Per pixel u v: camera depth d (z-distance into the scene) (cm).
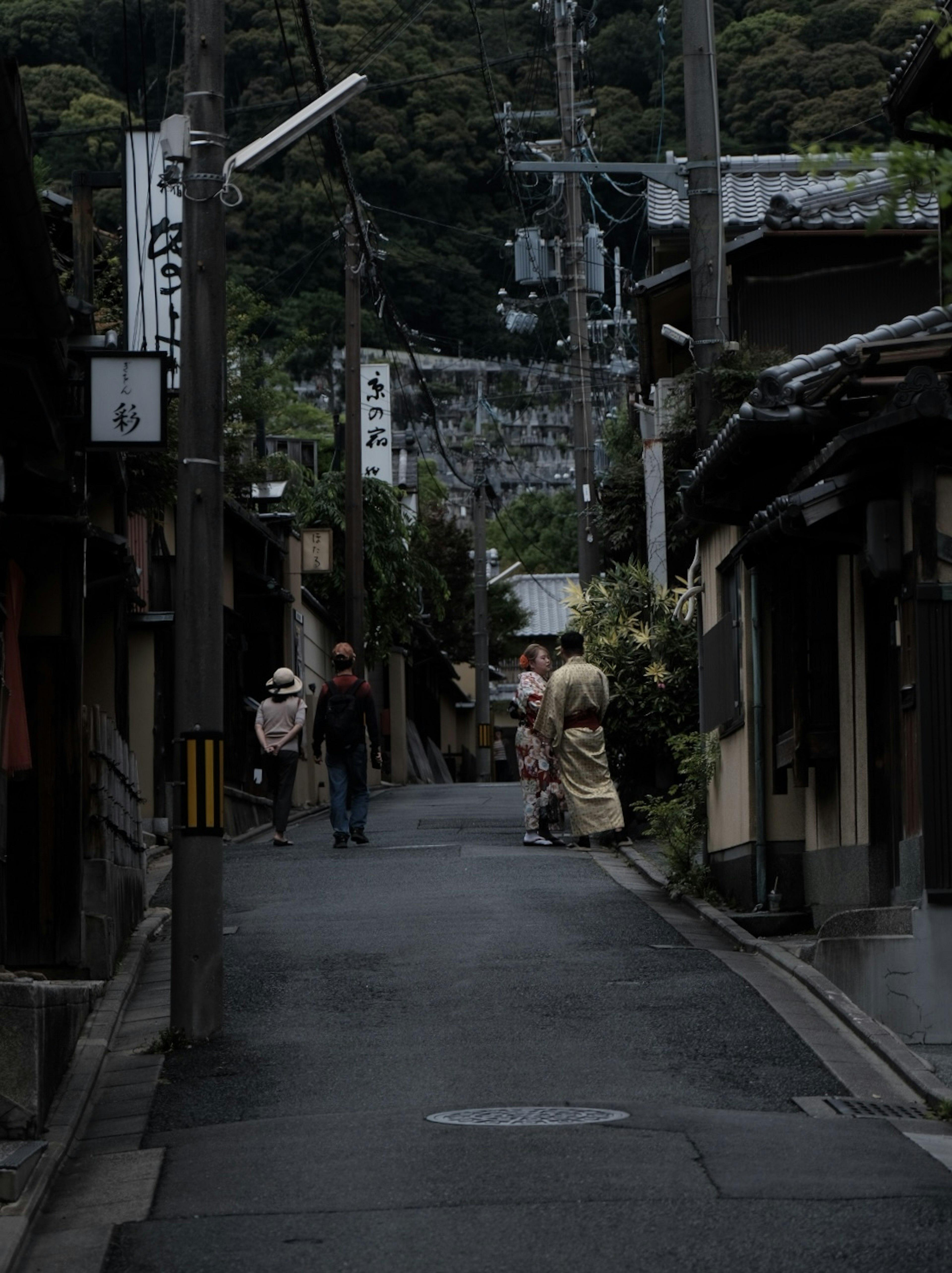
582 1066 908
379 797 3453
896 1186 655
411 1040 987
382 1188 669
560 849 1972
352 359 3459
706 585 1655
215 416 1075
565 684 1955
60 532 1190
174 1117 844
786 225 2088
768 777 1400
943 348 1091
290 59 1958
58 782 1188
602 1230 602
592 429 3331
